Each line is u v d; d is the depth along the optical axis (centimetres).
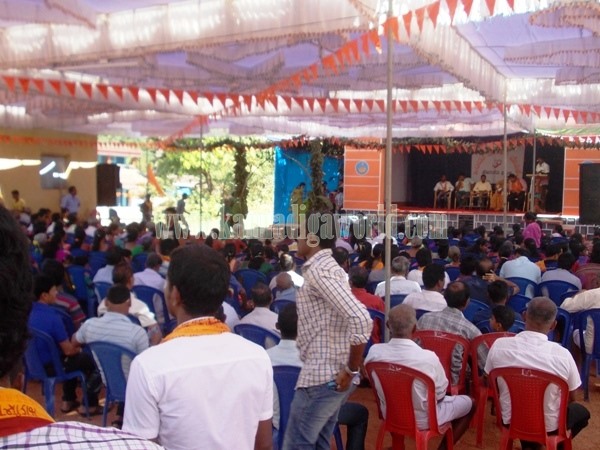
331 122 1464
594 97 970
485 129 1510
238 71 895
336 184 2166
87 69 923
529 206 1794
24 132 1692
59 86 923
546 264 783
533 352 334
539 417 332
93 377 473
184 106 1173
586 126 1366
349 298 269
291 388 329
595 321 501
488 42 764
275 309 548
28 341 90
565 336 530
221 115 1196
